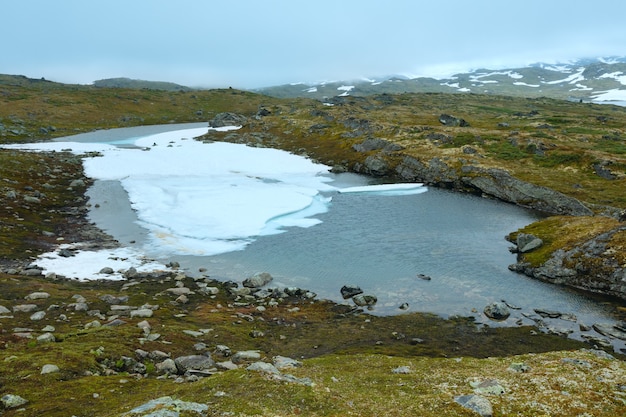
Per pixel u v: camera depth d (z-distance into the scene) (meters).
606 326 43.34
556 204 89.75
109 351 29.89
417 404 21.84
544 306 48.38
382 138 152.50
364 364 30.95
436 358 34.00
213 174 121.31
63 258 57.00
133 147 157.38
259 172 126.75
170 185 104.75
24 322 35.25
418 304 48.81
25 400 22.33
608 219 66.38
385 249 66.69
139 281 51.84
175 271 56.41
